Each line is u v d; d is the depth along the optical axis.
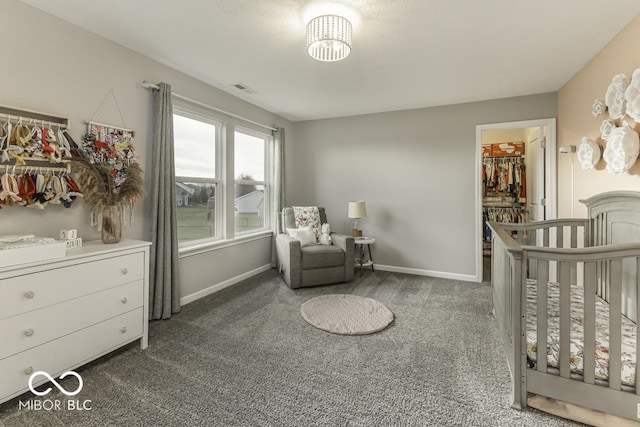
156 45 2.40
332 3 1.82
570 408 1.52
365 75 2.94
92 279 1.85
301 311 2.82
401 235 4.20
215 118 3.35
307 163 4.80
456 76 2.96
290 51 2.47
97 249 1.93
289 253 3.44
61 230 2.01
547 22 2.02
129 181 2.23
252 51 2.48
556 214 3.36
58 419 1.49
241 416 1.52
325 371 1.90
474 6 1.84
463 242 3.86
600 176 2.44
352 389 1.73
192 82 3.04
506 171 5.29
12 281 1.51
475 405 1.59
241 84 3.22
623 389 1.37
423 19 1.98
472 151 3.78
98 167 2.12
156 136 2.62
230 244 3.60
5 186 1.75
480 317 2.71
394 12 1.90
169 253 2.69
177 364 1.98
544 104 3.43
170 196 2.72
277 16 1.98
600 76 2.42
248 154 4.07
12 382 1.52
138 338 2.15
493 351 2.13
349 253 3.72
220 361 2.01
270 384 1.77
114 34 2.24
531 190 4.61
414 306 2.98
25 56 1.88
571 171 2.98
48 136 1.95
